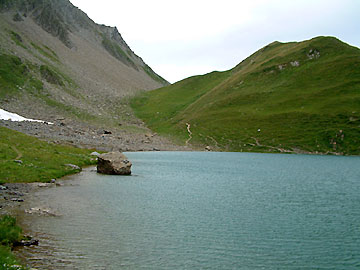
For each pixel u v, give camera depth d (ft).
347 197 115.03
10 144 168.55
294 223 80.48
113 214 82.38
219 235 69.92
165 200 103.19
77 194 103.96
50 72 604.08
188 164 234.79
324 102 458.91
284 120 437.17
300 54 636.48
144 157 284.61
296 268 54.75
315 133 391.86
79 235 65.05
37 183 113.09
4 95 448.24
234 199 108.58
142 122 587.27
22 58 593.01
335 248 64.13
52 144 222.69
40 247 57.36
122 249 59.41
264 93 549.13
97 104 618.44
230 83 654.53
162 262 54.85
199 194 116.16
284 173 190.70
